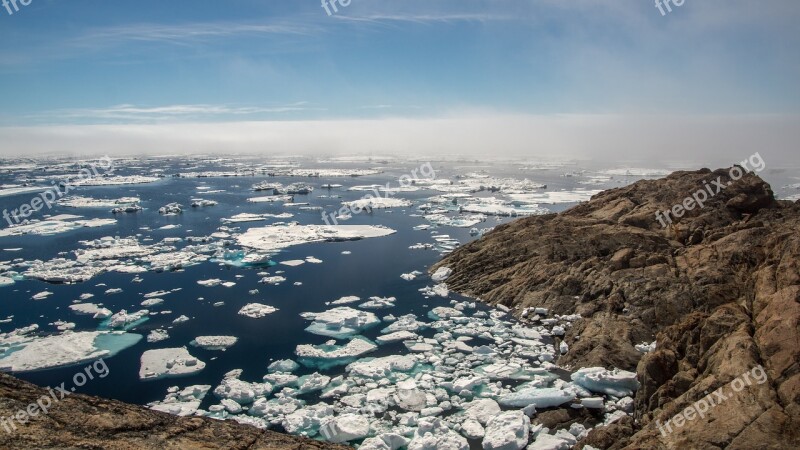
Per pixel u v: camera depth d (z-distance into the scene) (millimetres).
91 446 13953
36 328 40156
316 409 27516
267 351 35688
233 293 48281
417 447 23641
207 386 30656
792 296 22875
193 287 50312
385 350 35375
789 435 17375
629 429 22062
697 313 26312
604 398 27609
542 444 23578
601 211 51406
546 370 31516
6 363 33750
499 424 25125
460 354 34188
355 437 25188
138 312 42781
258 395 29703
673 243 42188
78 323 41281
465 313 41875
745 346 21531
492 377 31000
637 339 32438
